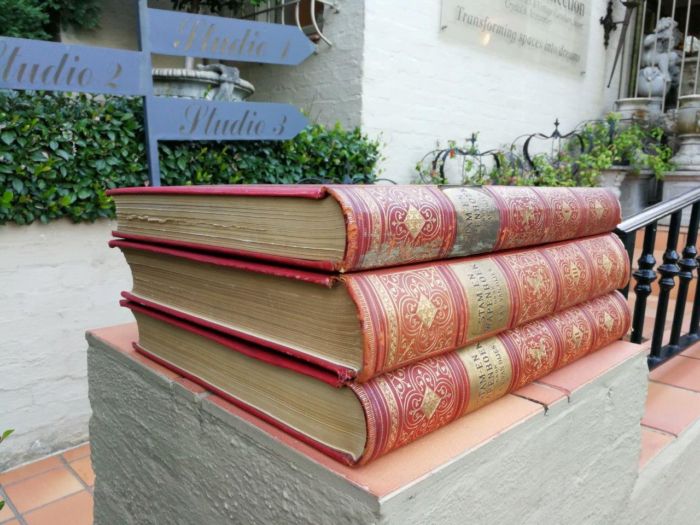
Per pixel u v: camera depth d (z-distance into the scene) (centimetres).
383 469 59
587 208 93
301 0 322
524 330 80
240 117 231
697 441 149
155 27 207
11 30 236
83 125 196
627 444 104
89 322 214
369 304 53
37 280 200
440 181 330
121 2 305
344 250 52
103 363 100
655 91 464
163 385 83
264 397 68
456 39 341
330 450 59
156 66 329
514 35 380
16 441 201
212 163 235
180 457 82
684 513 150
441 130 345
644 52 483
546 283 80
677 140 432
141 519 94
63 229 203
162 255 80
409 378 60
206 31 219
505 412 75
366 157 287
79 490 186
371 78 302
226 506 73
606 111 482
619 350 102
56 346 207
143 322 90
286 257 58
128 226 87
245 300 67
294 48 247
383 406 56
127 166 212
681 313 179
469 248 69
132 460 95
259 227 61
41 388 205
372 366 54
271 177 254
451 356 67
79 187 199
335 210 53
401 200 58
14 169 183
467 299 65
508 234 75
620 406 99
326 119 317
